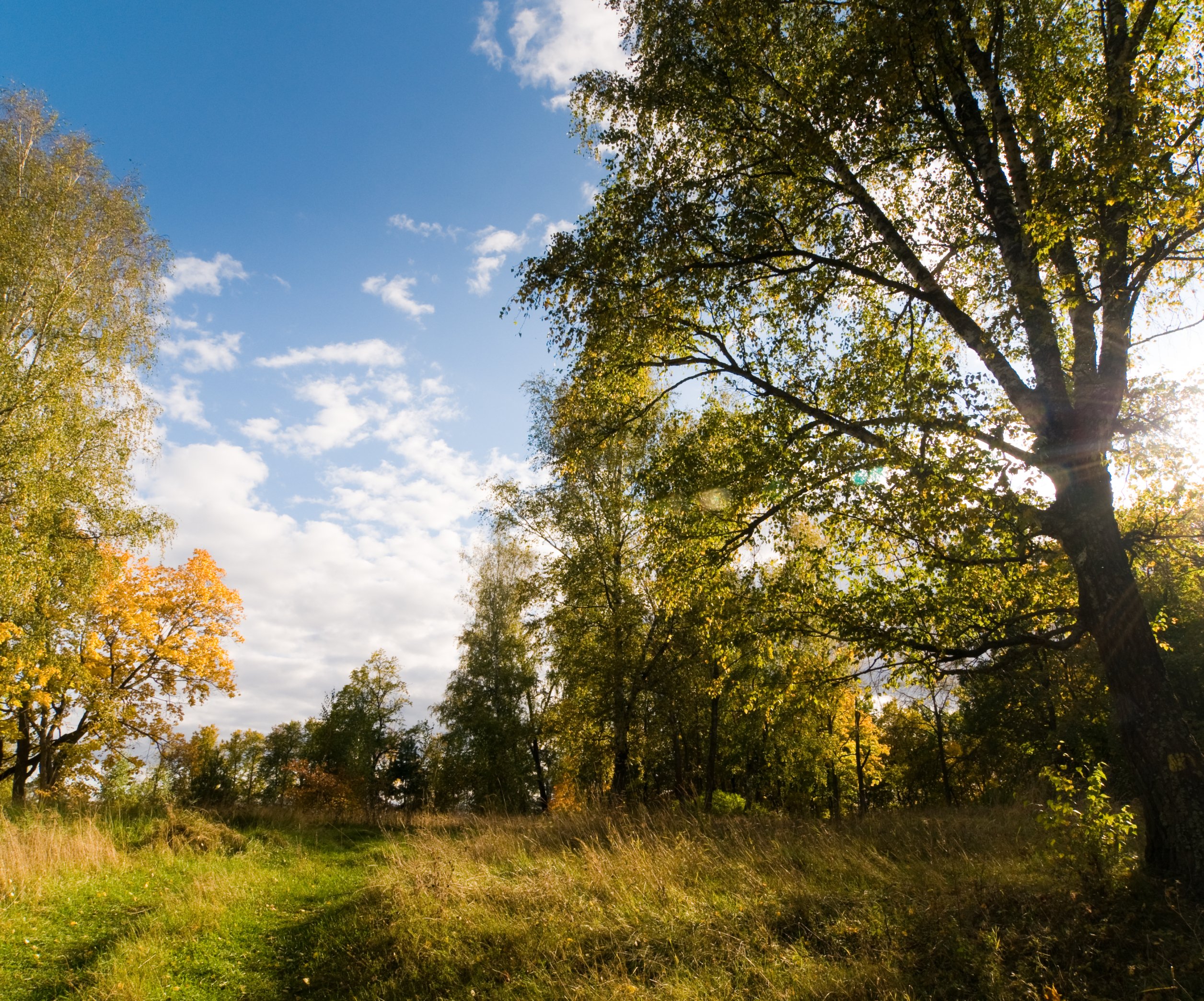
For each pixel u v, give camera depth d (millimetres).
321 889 10383
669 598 10469
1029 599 8352
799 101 8102
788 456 8492
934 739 33281
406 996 5941
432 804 20766
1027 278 7336
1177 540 7609
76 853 10445
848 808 36000
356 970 6633
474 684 30922
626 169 9484
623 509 19828
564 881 8211
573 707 22172
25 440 14641
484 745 29672
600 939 6391
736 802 19391
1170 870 5797
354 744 39375
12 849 9836
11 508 15156
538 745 32219
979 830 10172
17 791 22609
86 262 17109
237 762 48750
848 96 7496
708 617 9711
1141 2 7805
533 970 5969
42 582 15852
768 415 9328
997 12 7445
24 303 16078
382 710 42781
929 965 5164
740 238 8836
